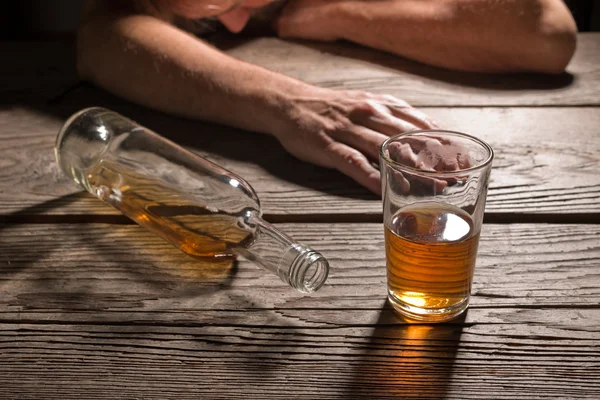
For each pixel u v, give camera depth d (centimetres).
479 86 115
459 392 65
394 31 123
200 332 71
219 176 80
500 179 92
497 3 114
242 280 78
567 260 79
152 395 66
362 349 69
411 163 71
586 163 95
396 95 112
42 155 99
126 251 82
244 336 71
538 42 113
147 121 107
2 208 88
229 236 75
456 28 117
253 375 67
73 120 86
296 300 75
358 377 67
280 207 88
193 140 102
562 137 101
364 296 75
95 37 110
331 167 95
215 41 133
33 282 78
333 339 70
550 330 71
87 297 76
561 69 117
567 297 74
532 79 117
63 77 120
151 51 106
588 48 128
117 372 68
